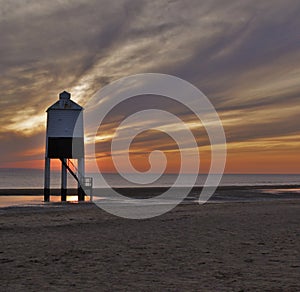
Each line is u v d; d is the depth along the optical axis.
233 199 42.94
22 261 11.63
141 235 16.75
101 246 14.19
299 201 38.03
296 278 9.41
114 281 9.23
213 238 15.86
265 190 62.88
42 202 37.78
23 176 184.75
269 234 16.84
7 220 22.12
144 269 10.55
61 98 39.84
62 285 8.86
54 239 15.73
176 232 17.56
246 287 8.57
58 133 39.44
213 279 9.38
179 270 10.41
